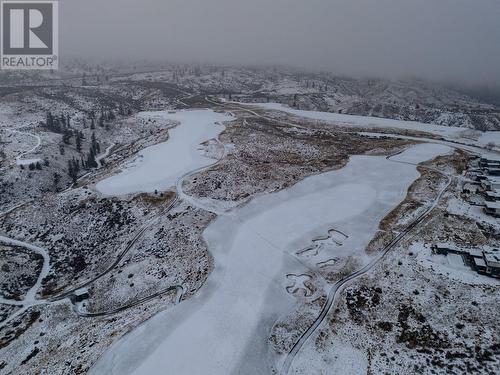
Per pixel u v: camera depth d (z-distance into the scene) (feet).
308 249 186.91
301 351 130.41
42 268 222.48
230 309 148.97
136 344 134.72
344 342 133.39
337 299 152.97
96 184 278.87
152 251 204.74
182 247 198.29
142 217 236.02
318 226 206.28
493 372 118.11
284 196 241.76
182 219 222.07
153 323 144.25
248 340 134.62
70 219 251.80
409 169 281.33
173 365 125.59
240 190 249.75
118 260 208.85
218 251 186.91
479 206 220.02
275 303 151.43
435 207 219.61
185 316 146.51
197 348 131.85
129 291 180.55
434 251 179.63
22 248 238.68
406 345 131.13
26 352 158.20
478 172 272.51
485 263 164.96
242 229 205.46
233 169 279.69
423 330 136.56
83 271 211.00
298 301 152.35
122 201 252.01
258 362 126.41
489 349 126.62
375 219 211.82
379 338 134.62
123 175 287.89
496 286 155.43
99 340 143.74
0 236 251.80
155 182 270.46
